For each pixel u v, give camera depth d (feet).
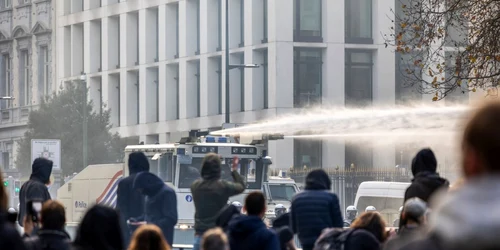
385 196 201.67
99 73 467.52
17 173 409.08
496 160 25.02
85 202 204.13
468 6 143.43
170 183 168.96
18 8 540.93
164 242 55.31
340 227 77.71
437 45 259.80
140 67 445.78
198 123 416.26
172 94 434.71
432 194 72.38
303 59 389.19
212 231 56.95
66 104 402.52
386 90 393.09
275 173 241.96
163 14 434.71
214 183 84.53
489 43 140.26
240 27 402.93
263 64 393.70
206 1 412.16
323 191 78.28
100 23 473.26
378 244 64.75
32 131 406.82
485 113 25.30
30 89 532.73
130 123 452.35
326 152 380.37
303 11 389.80
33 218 72.79
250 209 70.08
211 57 412.36
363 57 396.37
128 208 92.94
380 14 394.11
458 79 143.54
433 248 27.45
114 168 195.72
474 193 24.52
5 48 554.87
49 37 513.86
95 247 52.37
